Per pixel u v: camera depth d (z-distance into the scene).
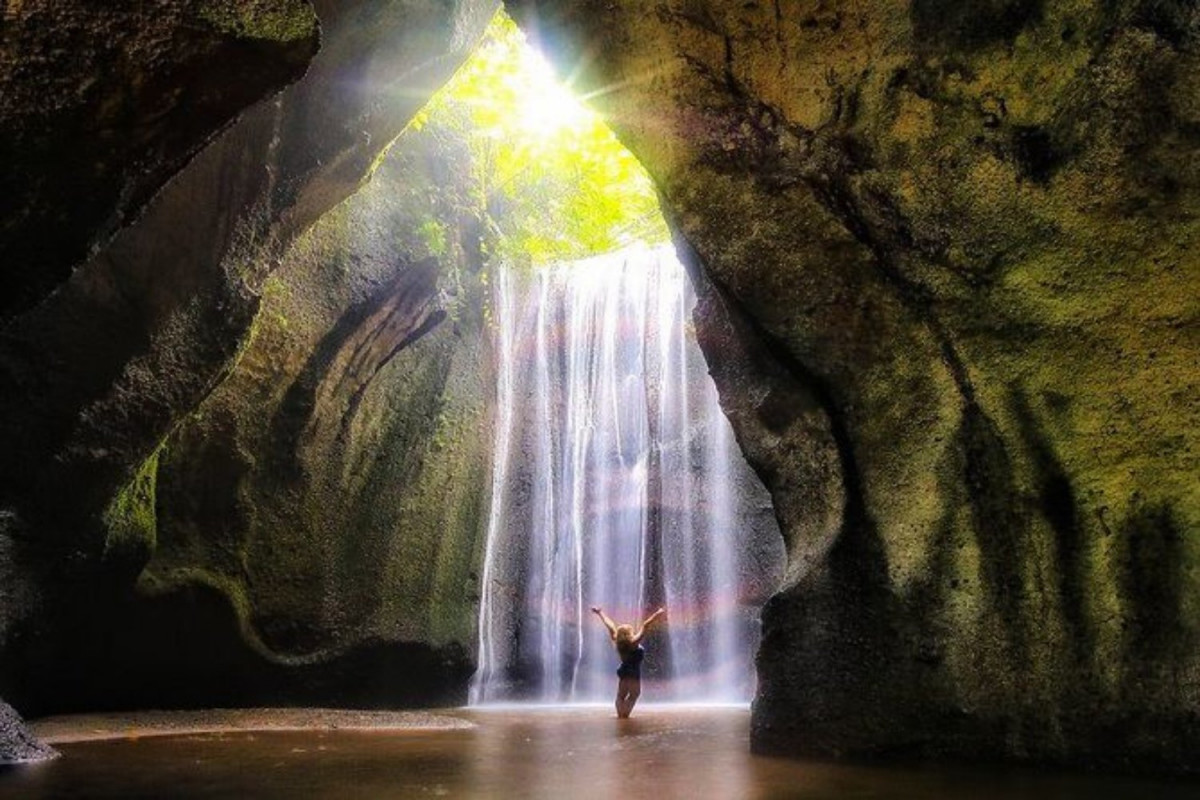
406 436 14.02
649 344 17.62
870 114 6.62
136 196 5.25
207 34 4.59
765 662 6.92
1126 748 5.84
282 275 12.02
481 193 15.23
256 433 11.98
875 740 6.45
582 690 16.62
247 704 11.83
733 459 16.73
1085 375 6.27
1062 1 5.93
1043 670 6.19
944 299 6.66
